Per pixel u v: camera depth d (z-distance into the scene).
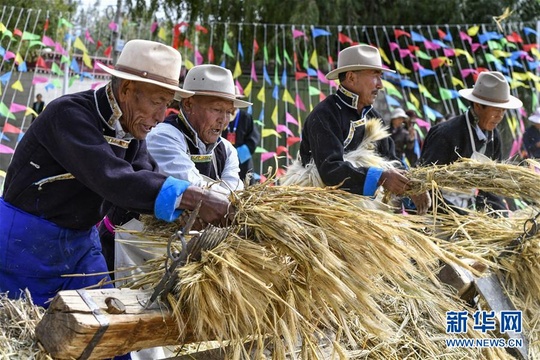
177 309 2.42
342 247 2.60
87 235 3.10
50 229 2.94
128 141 2.95
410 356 2.96
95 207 2.99
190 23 13.74
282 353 2.46
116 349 2.37
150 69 2.82
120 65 2.85
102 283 2.72
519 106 5.09
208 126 3.77
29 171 2.88
